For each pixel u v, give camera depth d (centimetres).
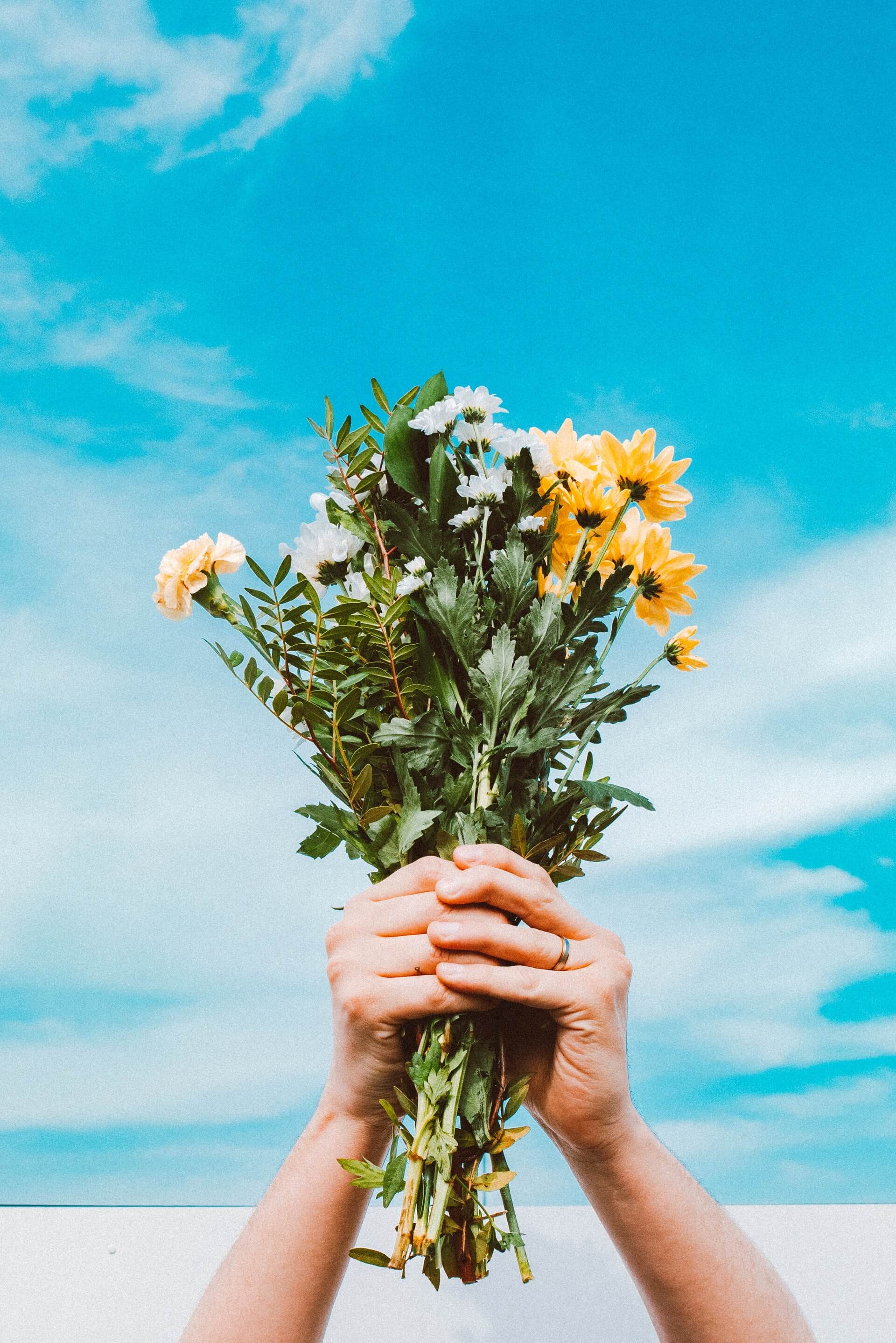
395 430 72
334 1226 63
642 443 72
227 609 66
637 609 75
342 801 67
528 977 60
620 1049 62
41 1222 105
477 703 68
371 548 72
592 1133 62
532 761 67
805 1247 105
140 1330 99
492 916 61
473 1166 61
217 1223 106
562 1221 105
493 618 68
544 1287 101
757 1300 63
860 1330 100
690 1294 62
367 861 65
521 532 70
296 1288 62
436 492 70
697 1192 65
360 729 67
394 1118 59
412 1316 100
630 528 74
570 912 62
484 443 71
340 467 71
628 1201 63
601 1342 98
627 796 65
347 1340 99
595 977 61
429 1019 61
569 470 73
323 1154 64
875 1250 104
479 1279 60
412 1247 58
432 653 68
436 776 67
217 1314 62
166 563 66
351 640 67
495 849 62
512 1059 64
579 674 67
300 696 66
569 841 68
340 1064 63
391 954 61
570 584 71
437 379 74
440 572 67
